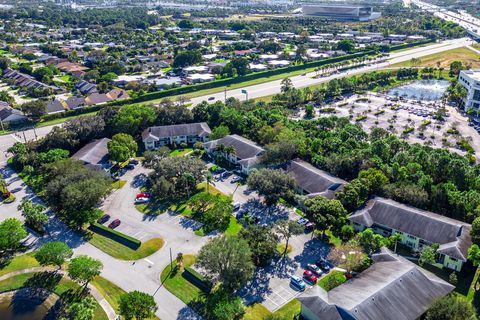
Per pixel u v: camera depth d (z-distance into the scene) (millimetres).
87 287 95812
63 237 115312
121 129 174250
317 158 148125
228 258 91812
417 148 147125
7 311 89562
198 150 170125
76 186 122562
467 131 196000
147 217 124562
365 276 90438
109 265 103312
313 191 130375
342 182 131750
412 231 108125
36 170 154375
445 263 100625
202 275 97938
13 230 106188
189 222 121750
